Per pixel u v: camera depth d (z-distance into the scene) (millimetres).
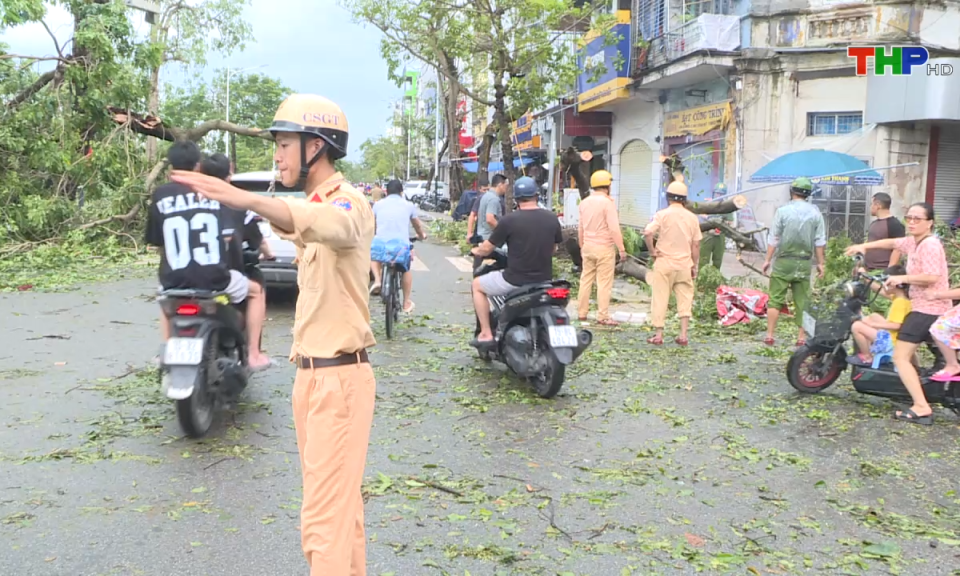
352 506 2820
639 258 13102
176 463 4781
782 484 4680
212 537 3809
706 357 8102
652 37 19766
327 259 2738
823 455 5203
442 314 10219
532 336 6492
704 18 17062
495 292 6789
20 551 3629
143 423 5516
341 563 2768
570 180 25906
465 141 43250
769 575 3570
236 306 5730
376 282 9000
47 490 4336
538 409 6141
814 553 3797
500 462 4953
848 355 6625
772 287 8586
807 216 8336
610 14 20484
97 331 8625
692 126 19359
